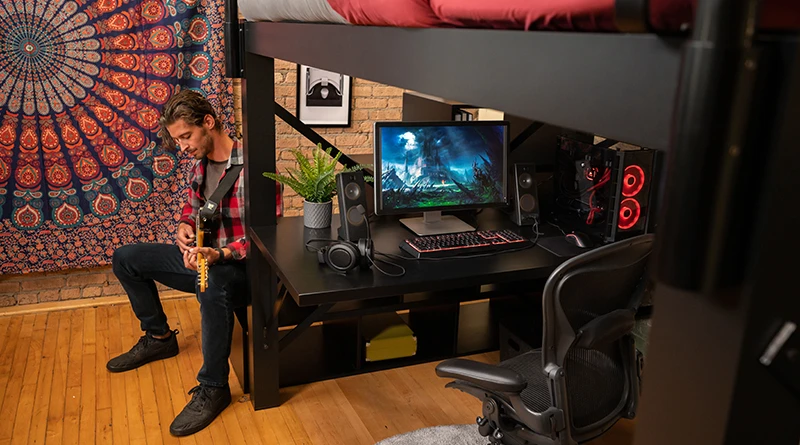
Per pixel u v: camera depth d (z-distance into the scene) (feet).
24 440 7.94
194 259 8.42
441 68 3.05
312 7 4.75
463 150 8.20
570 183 8.50
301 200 12.98
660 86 1.84
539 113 2.39
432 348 10.17
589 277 5.71
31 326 10.83
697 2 1.46
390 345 9.66
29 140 10.55
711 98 1.44
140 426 8.37
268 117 8.07
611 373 6.50
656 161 7.84
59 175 10.85
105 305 11.66
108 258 11.51
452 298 9.34
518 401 6.01
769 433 1.71
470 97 2.85
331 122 12.65
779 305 1.61
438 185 8.12
